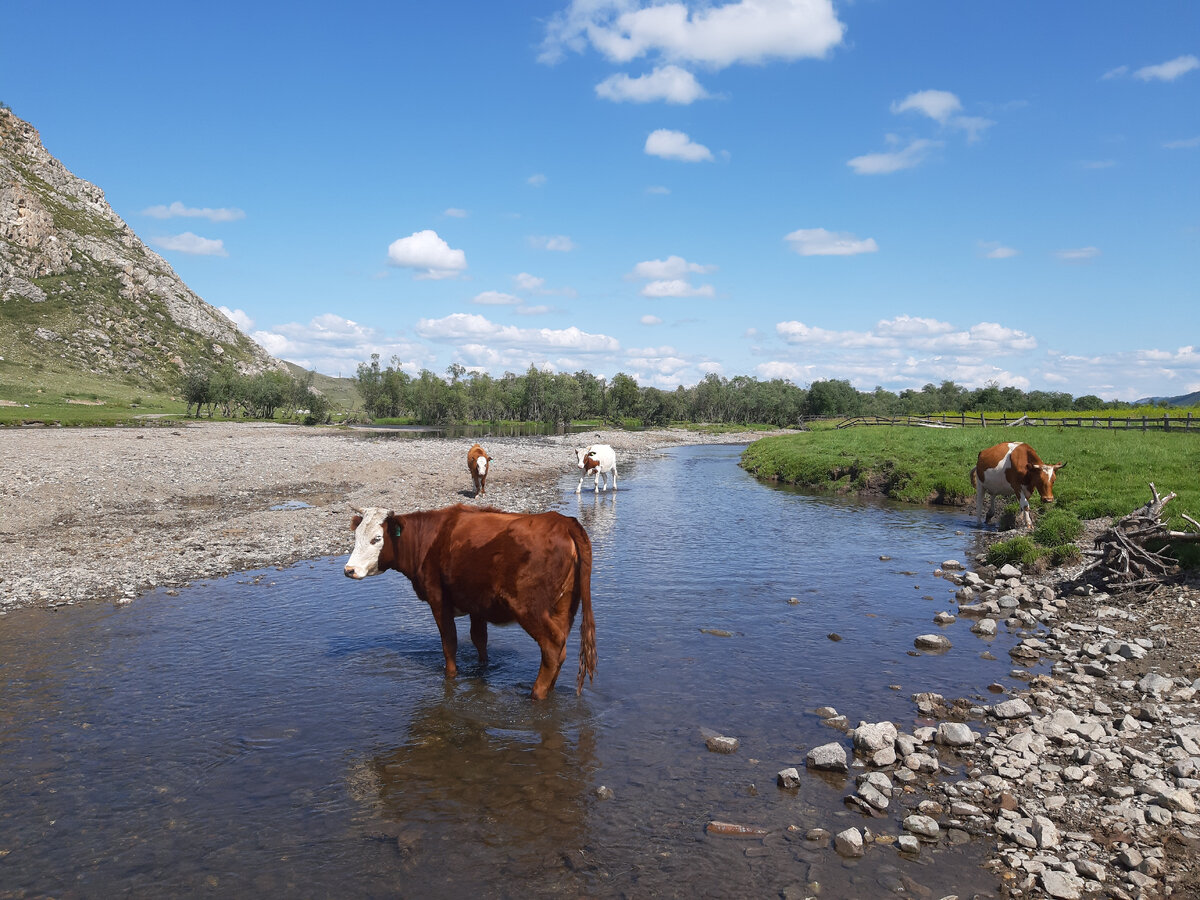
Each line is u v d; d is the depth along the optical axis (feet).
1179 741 21.97
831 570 48.32
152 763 21.58
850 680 28.48
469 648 32.30
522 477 107.96
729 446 237.45
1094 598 38.88
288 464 101.55
